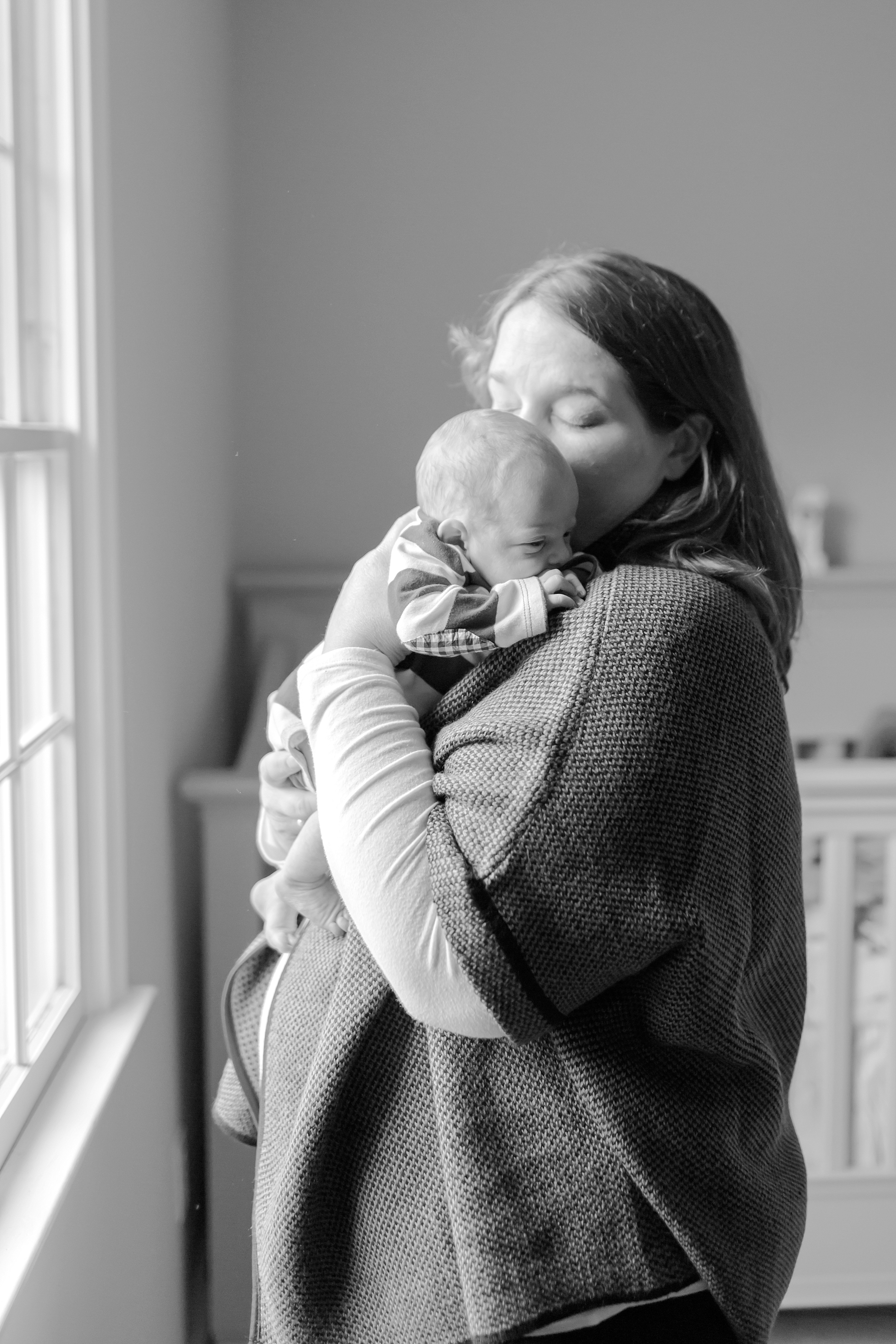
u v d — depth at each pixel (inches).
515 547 37.1
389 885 33.5
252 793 91.7
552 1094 35.9
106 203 71.0
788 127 150.9
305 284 149.0
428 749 36.0
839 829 91.5
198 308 112.0
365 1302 38.1
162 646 91.0
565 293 39.8
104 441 71.3
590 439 39.8
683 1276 36.3
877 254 153.5
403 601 35.9
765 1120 37.9
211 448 121.4
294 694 45.3
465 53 147.6
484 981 32.1
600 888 32.5
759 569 38.9
